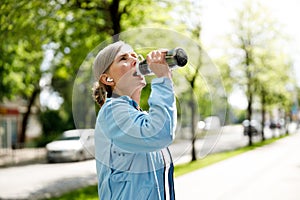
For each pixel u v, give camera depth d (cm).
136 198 194
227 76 2589
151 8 1081
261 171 1292
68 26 1116
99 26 1120
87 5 1082
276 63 2861
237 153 2036
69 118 3566
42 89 2998
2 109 2955
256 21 2736
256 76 2780
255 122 4122
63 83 2862
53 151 1920
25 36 1072
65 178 1434
